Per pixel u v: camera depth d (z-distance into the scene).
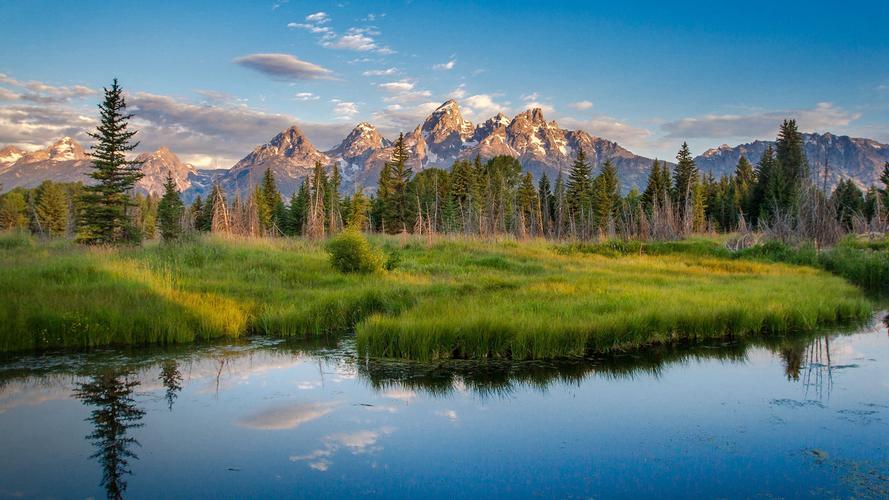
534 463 7.44
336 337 14.62
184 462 7.40
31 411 9.19
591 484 6.85
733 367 12.05
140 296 15.48
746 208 66.06
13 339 12.69
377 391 10.40
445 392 10.38
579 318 14.04
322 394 10.20
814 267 30.02
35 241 28.34
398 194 55.69
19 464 7.31
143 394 10.05
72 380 10.80
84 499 6.43
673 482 6.89
